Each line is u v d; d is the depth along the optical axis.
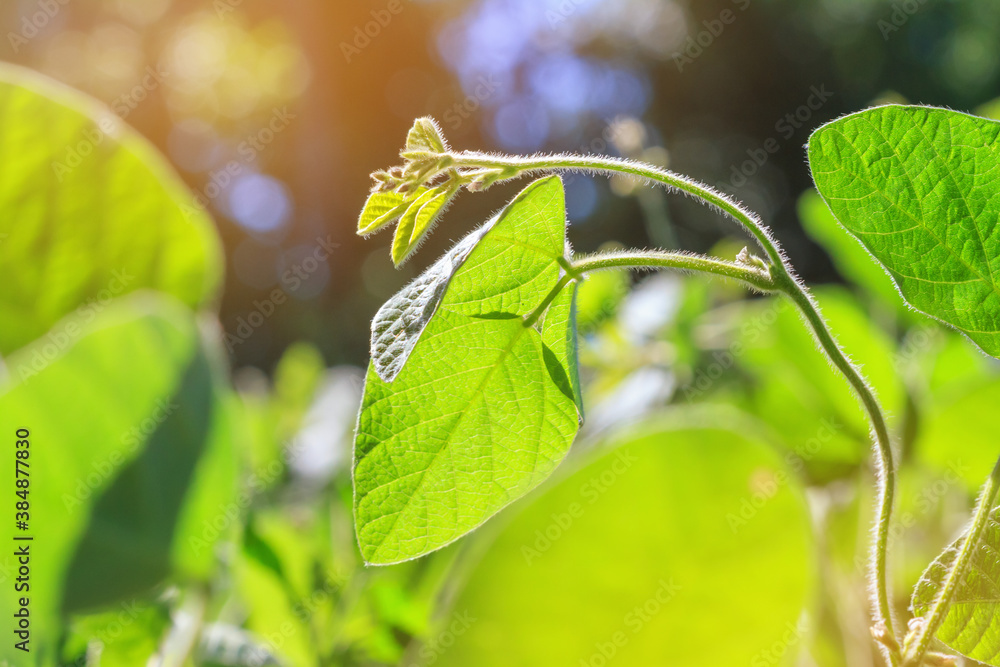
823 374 0.60
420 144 0.41
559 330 0.41
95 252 0.55
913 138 0.41
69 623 0.46
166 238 0.56
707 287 0.87
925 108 0.41
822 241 0.67
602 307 0.86
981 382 0.55
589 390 0.84
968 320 0.42
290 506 0.75
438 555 0.53
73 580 0.45
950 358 0.66
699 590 0.43
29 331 0.54
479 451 0.42
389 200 0.41
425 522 0.42
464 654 0.43
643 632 0.43
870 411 0.42
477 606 0.43
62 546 0.45
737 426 0.44
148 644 0.49
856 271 0.64
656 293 0.85
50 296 0.55
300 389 1.15
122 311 0.47
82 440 0.45
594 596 0.43
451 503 0.42
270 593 0.52
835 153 0.41
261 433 0.79
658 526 0.44
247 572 0.52
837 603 0.49
